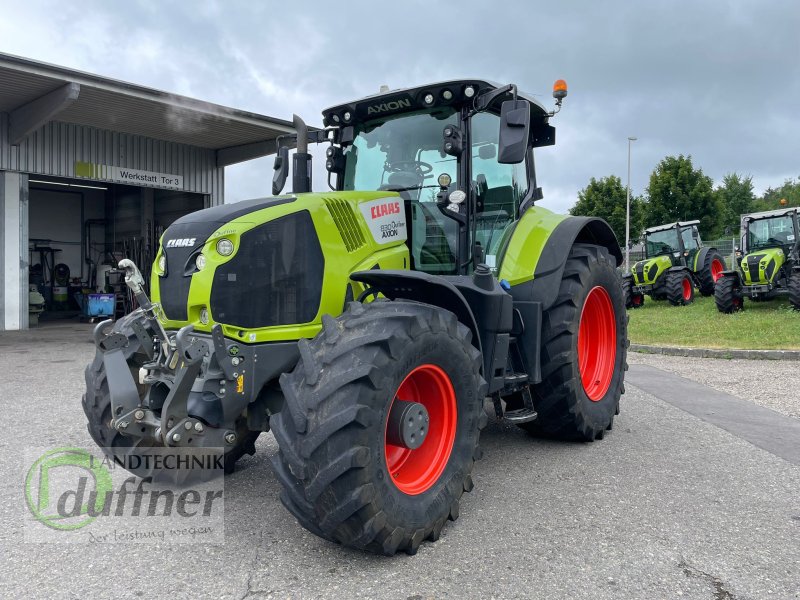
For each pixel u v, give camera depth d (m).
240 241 3.05
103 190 21.98
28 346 10.82
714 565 2.62
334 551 2.79
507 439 4.65
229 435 3.05
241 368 3.02
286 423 2.65
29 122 12.39
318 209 3.31
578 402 4.26
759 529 2.99
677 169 33.88
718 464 3.99
